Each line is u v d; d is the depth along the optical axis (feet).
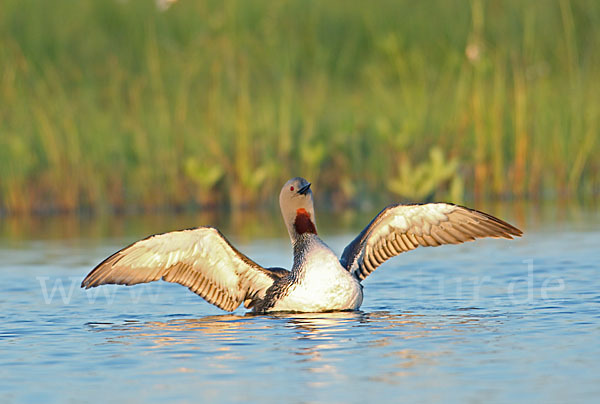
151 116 62.18
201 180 59.82
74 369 22.35
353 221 51.78
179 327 27.14
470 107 62.80
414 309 29.19
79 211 59.31
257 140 62.64
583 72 68.03
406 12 77.10
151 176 60.39
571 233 44.62
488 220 29.81
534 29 70.54
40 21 71.77
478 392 19.74
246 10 73.00
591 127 62.85
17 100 62.13
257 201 61.05
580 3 74.23
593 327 25.59
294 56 70.18
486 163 61.62
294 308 29.14
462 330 25.70
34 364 22.86
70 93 65.77
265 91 65.36
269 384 20.68
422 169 57.72
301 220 29.68
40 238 47.65
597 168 63.10
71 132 60.13
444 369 21.59
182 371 21.95
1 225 53.93
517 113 61.98
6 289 33.91
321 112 65.77
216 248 29.37
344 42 77.00
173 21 72.90
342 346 24.04
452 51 68.28
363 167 62.23
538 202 58.39
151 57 63.16
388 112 65.51
